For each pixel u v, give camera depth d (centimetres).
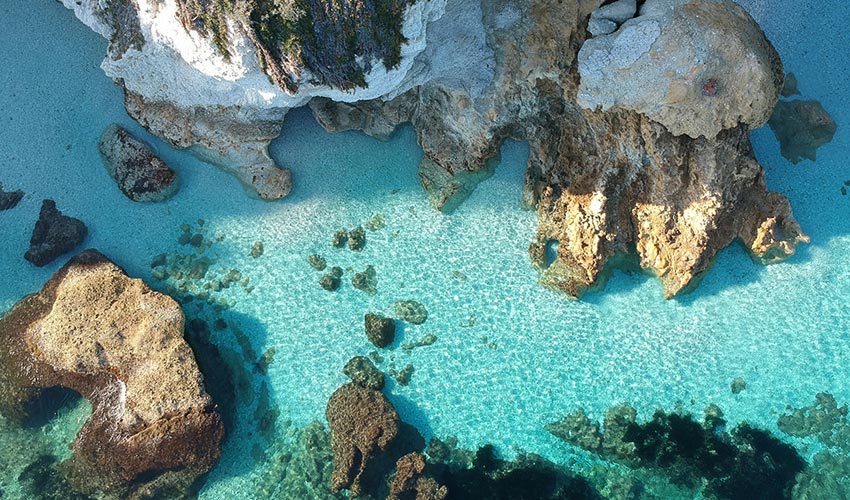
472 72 1451
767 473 1441
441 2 1235
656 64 1299
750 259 1550
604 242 1512
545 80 1453
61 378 1456
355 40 1209
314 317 1558
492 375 1523
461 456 1479
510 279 1566
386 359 1531
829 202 1565
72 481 1444
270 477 1477
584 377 1520
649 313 1538
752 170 1466
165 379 1440
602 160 1481
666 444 1470
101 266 1530
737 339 1521
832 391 1495
